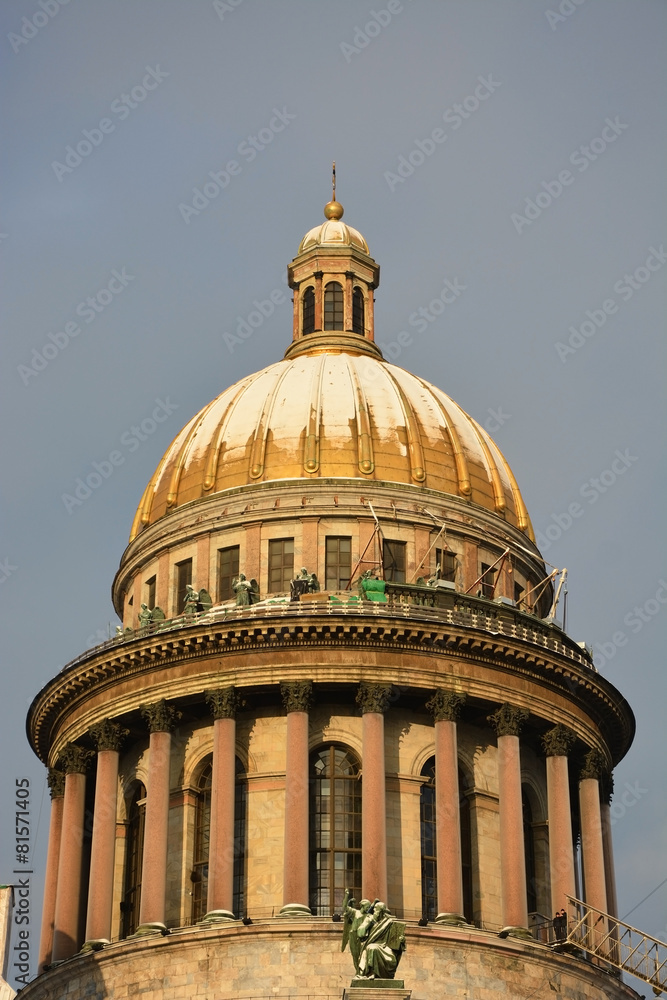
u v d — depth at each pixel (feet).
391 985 595.06
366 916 622.13
